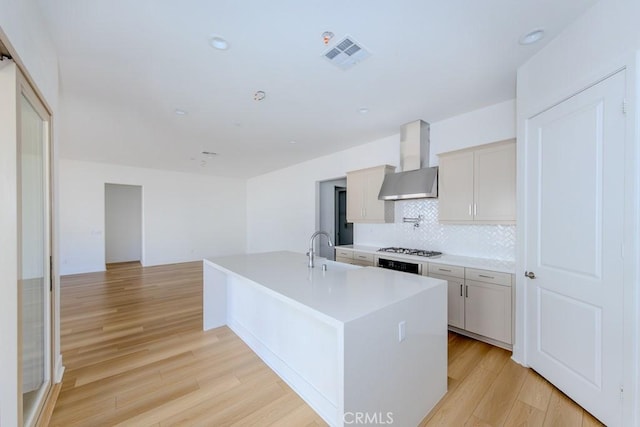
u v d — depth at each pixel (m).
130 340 2.92
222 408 1.91
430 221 3.85
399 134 4.21
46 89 1.86
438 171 3.47
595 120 1.70
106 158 5.86
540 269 2.19
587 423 1.72
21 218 1.45
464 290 2.98
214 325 3.23
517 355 2.46
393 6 1.68
